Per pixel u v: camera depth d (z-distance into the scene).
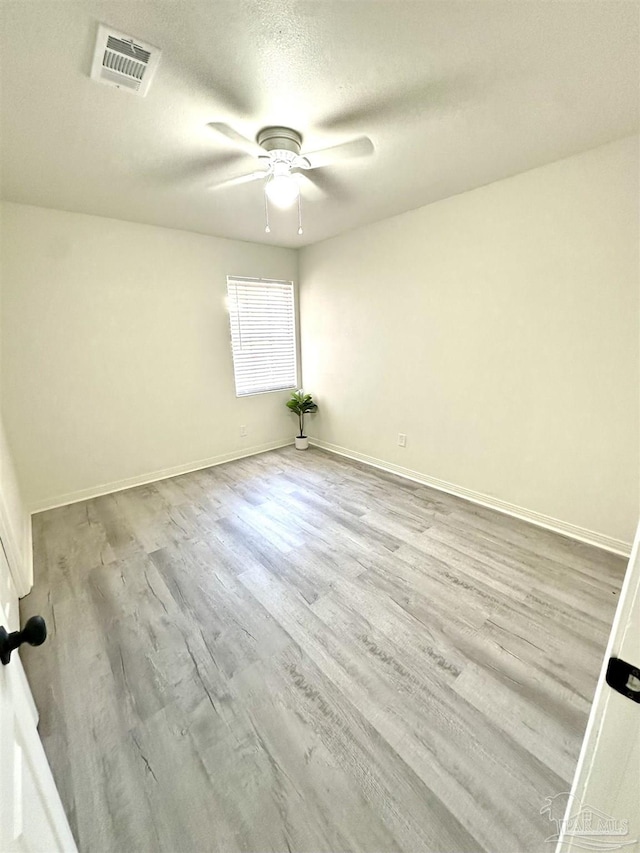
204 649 1.63
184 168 2.12
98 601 1.93
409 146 1.96
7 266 2.63
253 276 3.95
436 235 2.87
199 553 2.35
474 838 1.01
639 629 0.45
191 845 1.02
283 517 2.81
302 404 4.32
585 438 2.34
